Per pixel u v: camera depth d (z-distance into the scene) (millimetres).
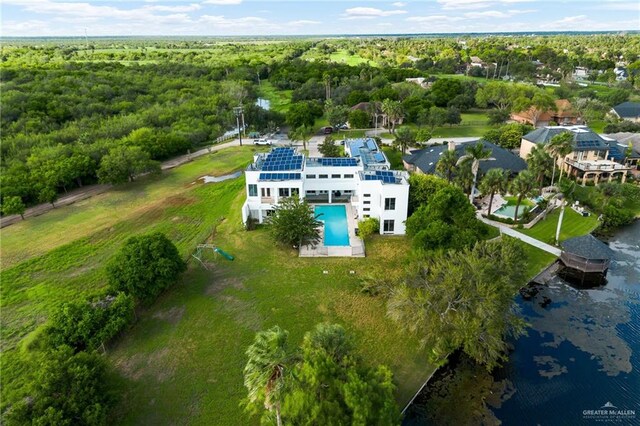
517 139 101812
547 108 127438
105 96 140500
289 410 27672
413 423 34625
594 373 39438
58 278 53531
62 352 33406
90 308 40719
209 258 57719
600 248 53719
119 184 86688
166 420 33938
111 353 40906
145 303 47344
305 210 58281
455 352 41531
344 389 28312
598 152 84750
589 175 82000
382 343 41750
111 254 59375
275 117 136750
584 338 43750
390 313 41438
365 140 92812
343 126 136000
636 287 52062
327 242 61531
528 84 169750
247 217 66312
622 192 71125
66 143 101250
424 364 39562
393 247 59938
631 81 178250
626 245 61781
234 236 63938
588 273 53906
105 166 82812
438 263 42125
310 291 50125
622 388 37781
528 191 63125
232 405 35062
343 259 57062
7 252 59656
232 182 86312
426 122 123812
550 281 53094
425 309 38344
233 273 54125
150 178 90688
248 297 49188
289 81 196625
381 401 29016
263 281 52312
